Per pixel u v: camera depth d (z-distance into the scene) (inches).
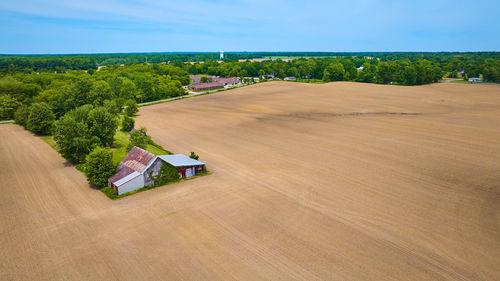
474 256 1187.9
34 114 2987.2
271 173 2028.8
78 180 1939.0
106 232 1343.5
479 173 1994.3
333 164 2180.1
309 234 1330.0
